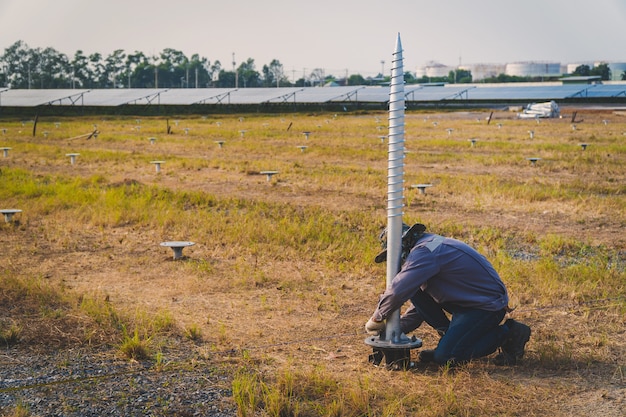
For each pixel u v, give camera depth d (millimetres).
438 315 6926
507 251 11875
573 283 9539
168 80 175750
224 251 11641
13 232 13008
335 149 28812
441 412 5656
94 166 23828
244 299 9023
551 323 8008
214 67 182875
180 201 16438
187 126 46750
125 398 5953
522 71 180125
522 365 6727
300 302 8898
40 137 37125
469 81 172000
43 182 19672
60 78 169000
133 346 6898
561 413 5719
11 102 66562
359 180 19703
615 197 16891
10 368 6574
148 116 62375
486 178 19984
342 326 7977
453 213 15227
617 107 65312
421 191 17453
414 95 72812
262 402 5898
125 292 9328
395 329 6605
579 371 6574
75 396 5988
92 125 48219
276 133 38719
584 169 22141
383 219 14344
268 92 73875
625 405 5824
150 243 12312
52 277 10055
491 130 39625
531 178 20188
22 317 7980
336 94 71188
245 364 6727
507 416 5641
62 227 13430
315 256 11227
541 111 52312
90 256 11375
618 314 8250
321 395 6051
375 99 69875
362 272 10203
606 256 11344
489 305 6488
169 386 6219
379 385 6250
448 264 6426
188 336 7496
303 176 20922
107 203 15297
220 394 6070
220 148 30250
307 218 14461
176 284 9695
